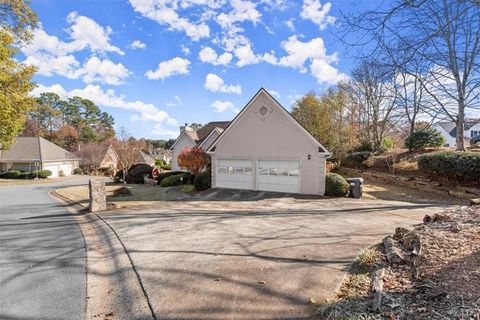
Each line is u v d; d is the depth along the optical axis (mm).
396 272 3734
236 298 3605
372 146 24500
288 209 11023
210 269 4621
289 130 15820
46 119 62406
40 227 8977
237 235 6781
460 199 13453
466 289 2934
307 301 3395
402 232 5051
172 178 22312
